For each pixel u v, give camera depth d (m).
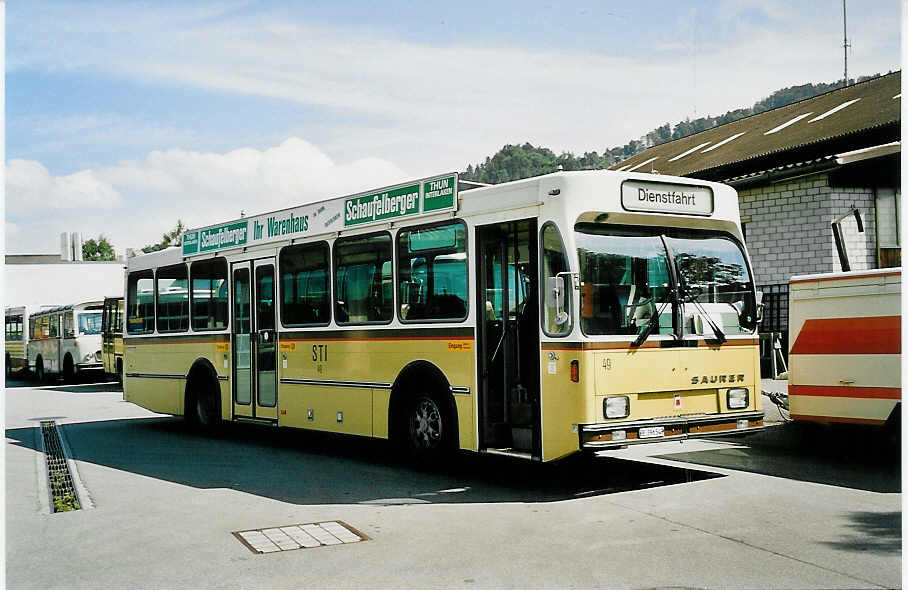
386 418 10.70
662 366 8.79
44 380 32.03
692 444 12.20
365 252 11.14
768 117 22.97
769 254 16.66
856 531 7.09
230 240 13.81
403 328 10.45
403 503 8.61
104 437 14.60
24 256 66.94
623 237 8.87
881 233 15.95
